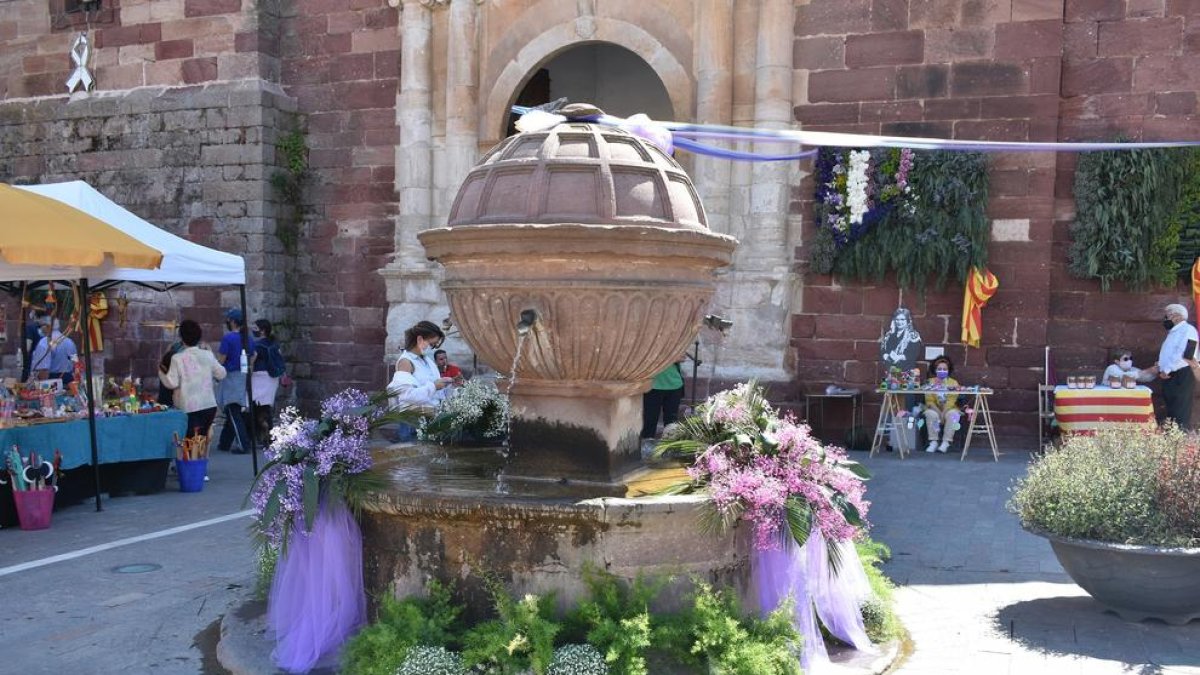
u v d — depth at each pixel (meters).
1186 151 11.53
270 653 5.06
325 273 15.64
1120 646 5.34
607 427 5.14
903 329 12.08
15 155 16.70
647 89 18.83
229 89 15.33
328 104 15.52
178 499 9.92
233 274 10.88
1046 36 11.84
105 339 16.25
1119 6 11.77
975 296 11.95
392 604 4.74
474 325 5.00
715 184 12.92
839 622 5.27
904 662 5.19
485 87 14.63
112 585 6.70
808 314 12.84
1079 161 11.80
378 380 15.36
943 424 11.98
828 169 12.44
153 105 15.75
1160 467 5.58
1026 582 6.73
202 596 6.41
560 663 4.27
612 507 4.55
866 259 12.33
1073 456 5.93
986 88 12.09
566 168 4.85
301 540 5.12
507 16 14.47
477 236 4.75
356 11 15.30
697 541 4.81
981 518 8.60
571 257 4.73
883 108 12.48
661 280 4.84
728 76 12.99
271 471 5.32
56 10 16.52
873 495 9.53
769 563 5.05
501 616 4.57
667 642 4.50
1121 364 11.43
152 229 10.42
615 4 13.84
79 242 8.66
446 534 4.83
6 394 9.20
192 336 11.47
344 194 15.49
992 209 12.11
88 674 5.07
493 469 5.68
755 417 5.36
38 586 6.69
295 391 15.82
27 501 8.40
